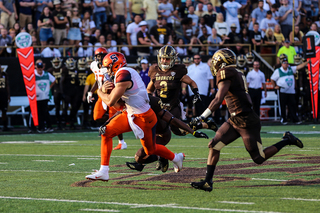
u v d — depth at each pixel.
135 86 16.48
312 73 51.34
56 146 33.22
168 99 20.77
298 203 13.64
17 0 57.12
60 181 18.47
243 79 15.73
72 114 49.88
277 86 51.12
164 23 57.09
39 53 53.66
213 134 43.38
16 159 25.89
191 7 60.59
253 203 13.76
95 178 16.81
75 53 55.47
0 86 48.12
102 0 59.94
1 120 53.81
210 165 15.66
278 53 57.12
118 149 30.80
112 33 57.50
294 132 41.41
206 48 57.72
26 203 14.38
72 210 13.33
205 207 13.38
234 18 62.72
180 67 20.77
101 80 27.73
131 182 17.94
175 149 29.89
